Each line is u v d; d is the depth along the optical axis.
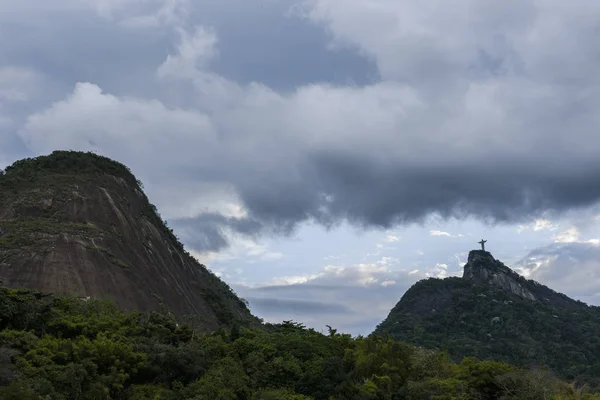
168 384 46.84
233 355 52.91
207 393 43.91
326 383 48.94
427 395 51.72
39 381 37.06
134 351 47.72
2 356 38.28
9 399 33.66
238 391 46.47
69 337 47.97
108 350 44.88
